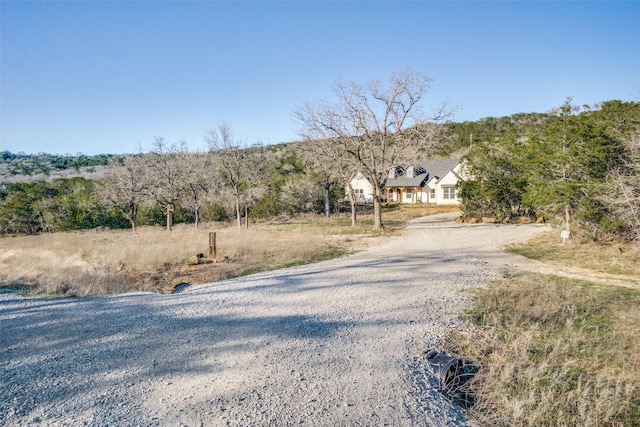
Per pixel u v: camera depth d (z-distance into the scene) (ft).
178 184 98.17
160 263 47.88
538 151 58.03
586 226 50.11
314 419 14.40
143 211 117.91
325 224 96.63
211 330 23.91
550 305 26.94
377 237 68.49
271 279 37.47
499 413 15.28
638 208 40.37
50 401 15.88
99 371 18.52
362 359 19.57
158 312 27.86
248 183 103.09
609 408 15.39
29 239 81.82
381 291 32.07
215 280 38.65
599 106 58.85
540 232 64.49
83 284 36.27
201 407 15.23
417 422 14.40
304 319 25.62
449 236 65.62
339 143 77.71
